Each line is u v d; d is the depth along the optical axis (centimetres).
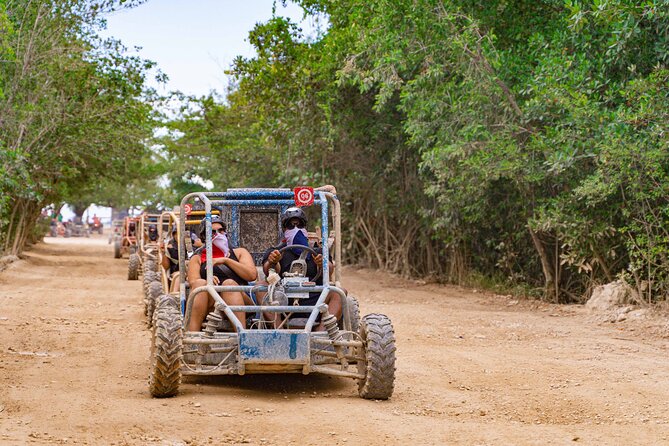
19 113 2238
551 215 1723
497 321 1520
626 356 1128
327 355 820
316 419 725
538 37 1586
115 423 689
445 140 1803
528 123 1691
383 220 2791
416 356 1112
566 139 1495
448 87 1739
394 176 2495
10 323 1366
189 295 853
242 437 663
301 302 873
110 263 3275
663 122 1333
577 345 1232
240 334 777
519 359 1093
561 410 797
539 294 1969
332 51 2106
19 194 2439
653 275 1537
